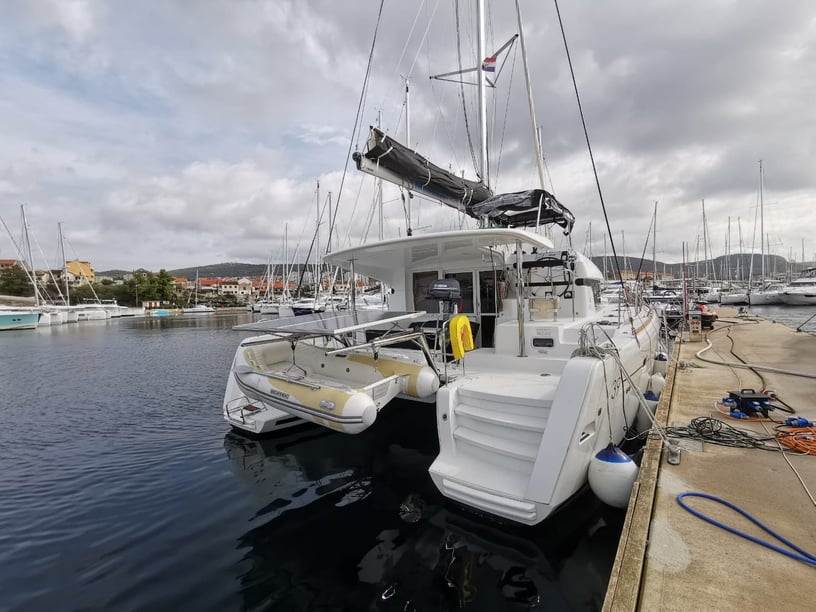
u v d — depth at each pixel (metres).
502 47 6.74
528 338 4.34
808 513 2.33
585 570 2.60
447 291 4.11
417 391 3.93
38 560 2.90
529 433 2.99
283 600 2.46
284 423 5.28
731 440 3.34
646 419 4.25
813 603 1.69
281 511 3.49
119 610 2.41
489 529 3.04
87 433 6.08
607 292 14.24
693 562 1.96
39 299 42.47
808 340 9.41
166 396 8.78
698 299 26.77
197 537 3.14
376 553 2.88
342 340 4.83
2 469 4.64
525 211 5.26
